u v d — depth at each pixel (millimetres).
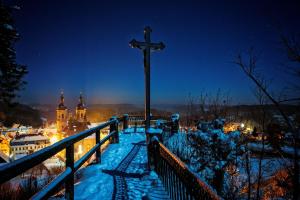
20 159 2344
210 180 8375
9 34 16453
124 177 6430
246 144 8688
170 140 11125
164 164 5715
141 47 12008
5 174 2053
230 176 8969
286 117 4301
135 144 11656
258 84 4641
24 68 17703
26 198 5590
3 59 16562
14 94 17828
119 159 8430
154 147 6809
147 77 12094
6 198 5469
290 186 7594
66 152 3973
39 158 2686
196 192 3352
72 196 3957
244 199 8492
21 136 62281
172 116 13969
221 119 9258
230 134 8797
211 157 8633
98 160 7707
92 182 5961
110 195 5168
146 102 12141
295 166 5367
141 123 19828
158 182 5891
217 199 2535
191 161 9023
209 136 8805
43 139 62875
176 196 4637
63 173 3666
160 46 12148
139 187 5703
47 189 2988
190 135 9422
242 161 8930
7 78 17125
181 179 4199
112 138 11844
